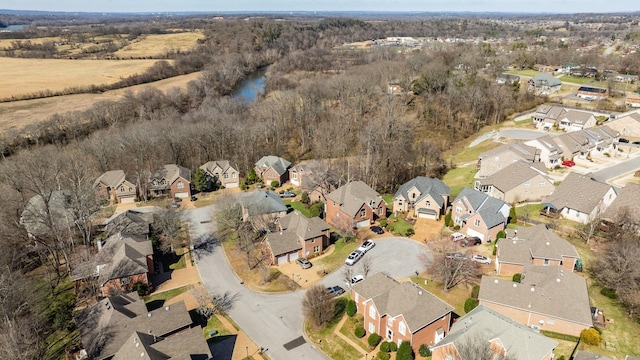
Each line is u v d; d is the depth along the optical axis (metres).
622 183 78.44
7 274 54.97
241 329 50.66
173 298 57.16
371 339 46.47
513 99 129.12
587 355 39.53
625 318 47.84
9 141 108.88
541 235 58.91
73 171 78.94
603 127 100.25
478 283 56.16
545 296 47.66
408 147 99.31
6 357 41.78
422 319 44.34
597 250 59.78
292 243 64.88
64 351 47.25
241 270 63.34
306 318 52.16
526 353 38.69
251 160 106.69
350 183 77.12
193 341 44.31
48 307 55.41
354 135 112.31
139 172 93.88
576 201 68.69
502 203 68.31
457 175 92.44
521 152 86.19
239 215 75.19
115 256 59.94
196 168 104.44
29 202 75.00
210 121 113.31
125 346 43.00
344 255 65.06
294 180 98.19
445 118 121.75
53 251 66.00
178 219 79.25
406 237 69.19
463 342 39.66
